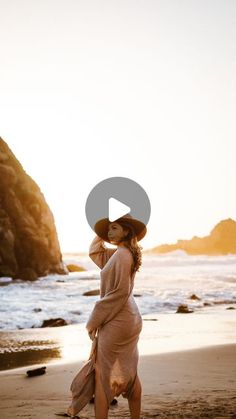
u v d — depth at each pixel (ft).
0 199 122.83
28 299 58.29
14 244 121.19
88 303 54.19
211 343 28.04
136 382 11.27
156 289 76.18
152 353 23.95
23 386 16.93
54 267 133.08
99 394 10.74
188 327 36.29
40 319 42.01
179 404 13.60
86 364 11.12
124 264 10.94
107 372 10.80
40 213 132.57
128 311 11.11
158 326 37.01
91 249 12.12
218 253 389.80
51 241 134.10
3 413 13.08
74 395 10.81
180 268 185.57
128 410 13.43
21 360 24.14
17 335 33.53
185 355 23.25
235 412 12.70
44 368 19.47
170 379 17.28
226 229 430.61
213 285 86.69
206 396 14.53
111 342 10.90
